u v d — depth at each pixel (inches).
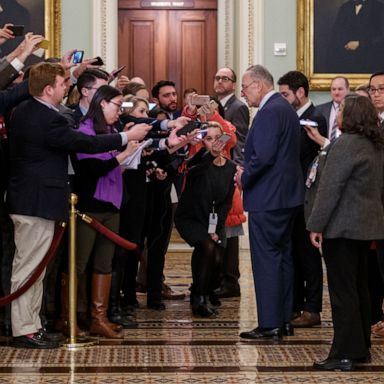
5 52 455.2
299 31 466.3
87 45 469.4
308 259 281.7
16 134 242.8
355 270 225.6
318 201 220.5
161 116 318.0
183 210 299.4
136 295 337.4
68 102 286.0
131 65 555.5
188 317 297.3
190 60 556.7
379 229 223.3
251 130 262.5
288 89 287.7
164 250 312.7
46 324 266.8
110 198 258.4
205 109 295.7
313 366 229.3
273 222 259.3
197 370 225.9
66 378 217.0
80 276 268.4
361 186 221.5
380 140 225.6
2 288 262.1
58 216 241.9
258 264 261.3
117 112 260.5
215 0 555.2
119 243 258.2
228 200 300.8
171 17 555.5
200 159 298.2
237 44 500.1
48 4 461.7
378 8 467.2
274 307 261.0
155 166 292.0
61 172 243.9
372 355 241.0
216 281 314.2
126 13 554.3
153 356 240.5
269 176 258.8
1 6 460.1
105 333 262.4
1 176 255.6
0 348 247.1
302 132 283.3
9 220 257.3
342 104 226.5
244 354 243.3
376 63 468.1
